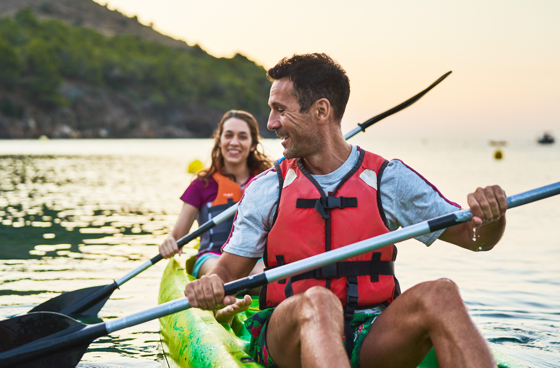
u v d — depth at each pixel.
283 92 2.05
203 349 2.43
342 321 1.70
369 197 2.09
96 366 2.81
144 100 102.06
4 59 78.75
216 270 2.13
